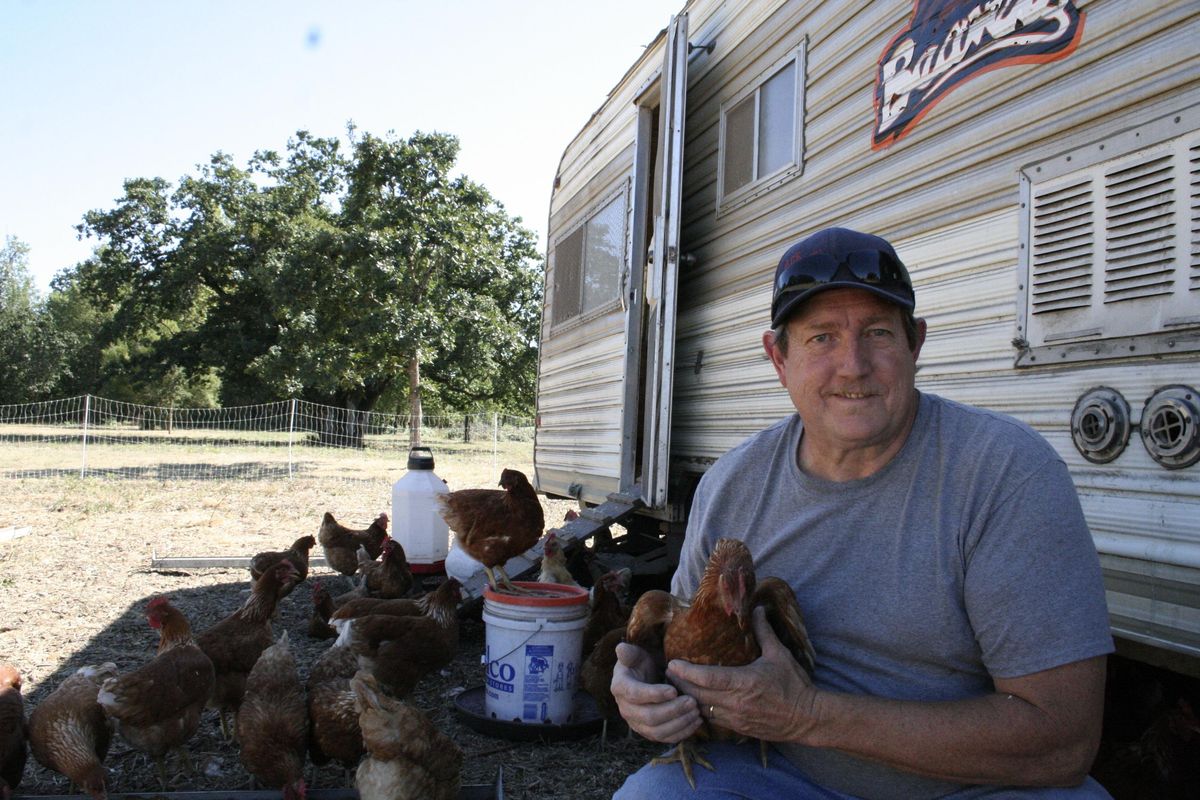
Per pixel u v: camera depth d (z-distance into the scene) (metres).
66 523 11.32
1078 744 1.58
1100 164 2.40
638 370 5.90
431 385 33.50
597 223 7.06
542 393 8.60
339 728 3.68
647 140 6.02
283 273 26.77
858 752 1.67
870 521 1.82
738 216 4.87
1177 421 2.12
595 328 6.89
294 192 33.91
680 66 5.12
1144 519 2.21
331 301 27.28
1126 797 2.62
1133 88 2.31
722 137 5.12
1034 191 2.64
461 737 4.38
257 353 33.31
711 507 2.14
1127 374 2.28
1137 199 2.28
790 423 2.07
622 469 5.86
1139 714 2.84
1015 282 2.70
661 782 1.88
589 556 7.03
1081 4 2.51
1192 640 2.09
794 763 1.91
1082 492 2.40
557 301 8.24
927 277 3.17
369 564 6.78
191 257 33.38
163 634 4.18
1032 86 2.68
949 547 1.71
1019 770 1.60
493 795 3.55
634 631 2.13
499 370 31.62
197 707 3.93
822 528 1.88
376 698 3.27
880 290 1.74
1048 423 2.53
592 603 5.15
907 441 1.83
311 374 26.58
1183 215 2.15
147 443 27.78
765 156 4.61
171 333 43.47
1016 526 1.64
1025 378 2.63
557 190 8.52
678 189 5.12
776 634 1.90
